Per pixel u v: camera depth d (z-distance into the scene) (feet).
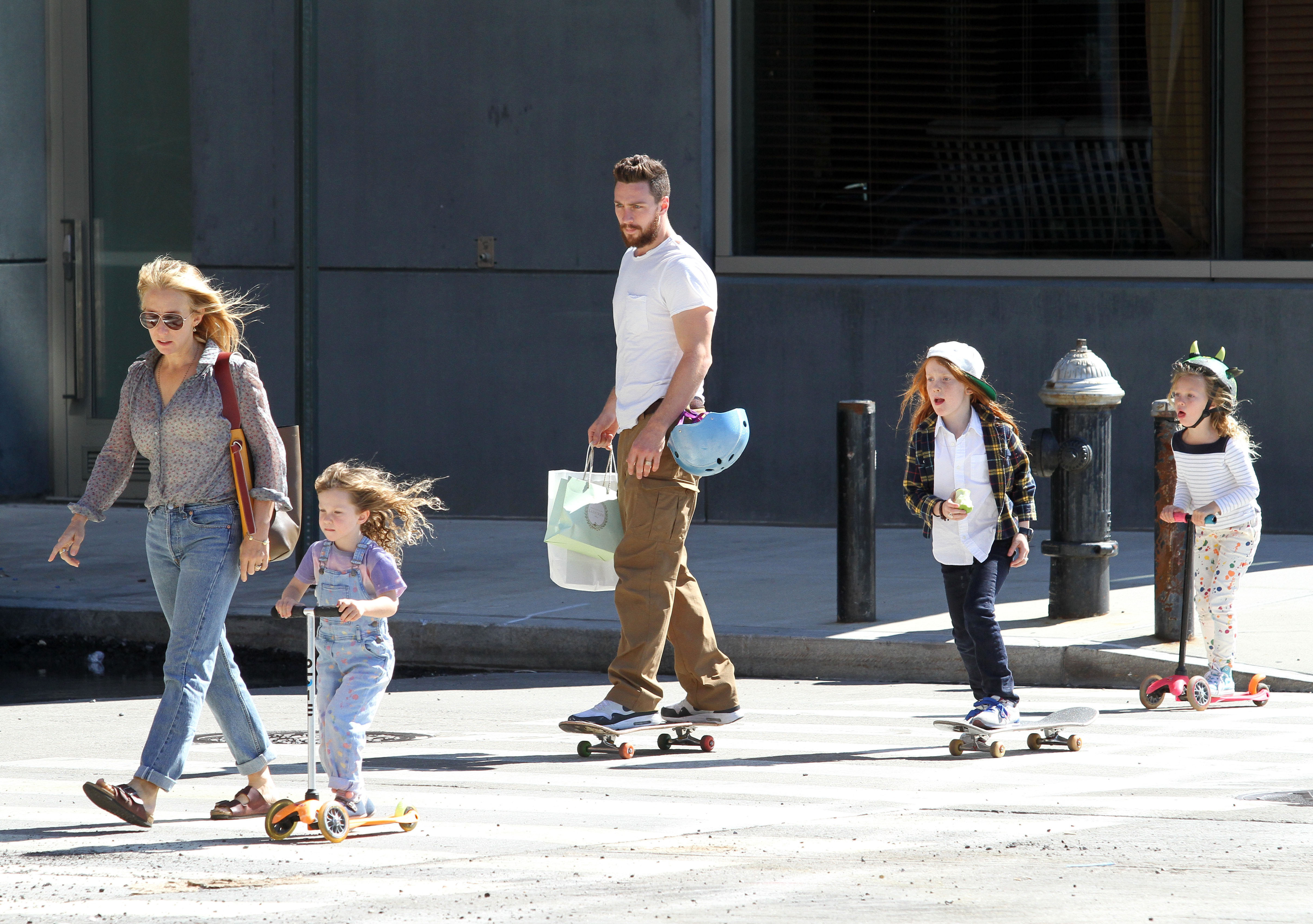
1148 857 67.51
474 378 188.65
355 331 190.90
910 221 180.24
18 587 146.00
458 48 186.50
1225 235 174.91
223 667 74.90
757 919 58.85
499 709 109.60
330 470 73.15
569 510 92.17
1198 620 116.26
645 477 88.33
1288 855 67.67
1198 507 103.24
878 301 179.01
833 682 118.83
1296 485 171.63
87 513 75.51
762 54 181.88
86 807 78.54
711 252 183.32
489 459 188.75
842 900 61.21
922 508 91.25
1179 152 175.22
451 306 188.65
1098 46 175.94
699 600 92.02
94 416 204.03
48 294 204.54
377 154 189.26
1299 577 142.20
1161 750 90.89
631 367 90.02
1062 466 122.62
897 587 141.79
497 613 131.23
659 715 92.89
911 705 108.37
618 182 89.35
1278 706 104.47
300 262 150.92
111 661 131.95
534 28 184.55
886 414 179.73
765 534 175.94
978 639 90.79
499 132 186.19
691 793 81.20
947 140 179.32
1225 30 173.68
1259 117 173.47
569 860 67.82
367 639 73.05
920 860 67.26
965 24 177.99
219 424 73.00
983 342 177.37
